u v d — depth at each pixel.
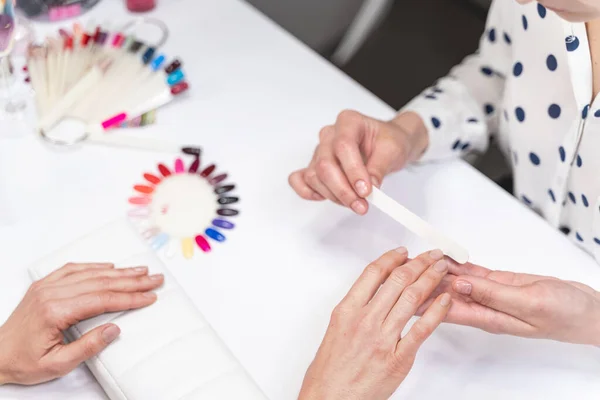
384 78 1.70
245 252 0.78
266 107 0.94
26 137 0.89
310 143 0.89
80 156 0.87
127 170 0.86
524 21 0.78
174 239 0.79
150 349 0.66
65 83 0.95
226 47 1.02
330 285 0.75
